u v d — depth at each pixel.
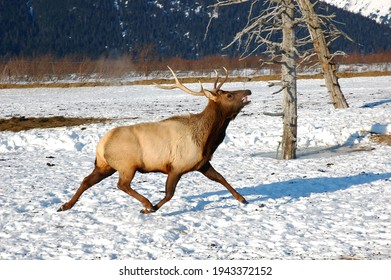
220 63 126.94
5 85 107.06
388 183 25.48
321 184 25.78
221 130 21.23
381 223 19.58
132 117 55.03
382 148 35.59
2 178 28.94
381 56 133.50
